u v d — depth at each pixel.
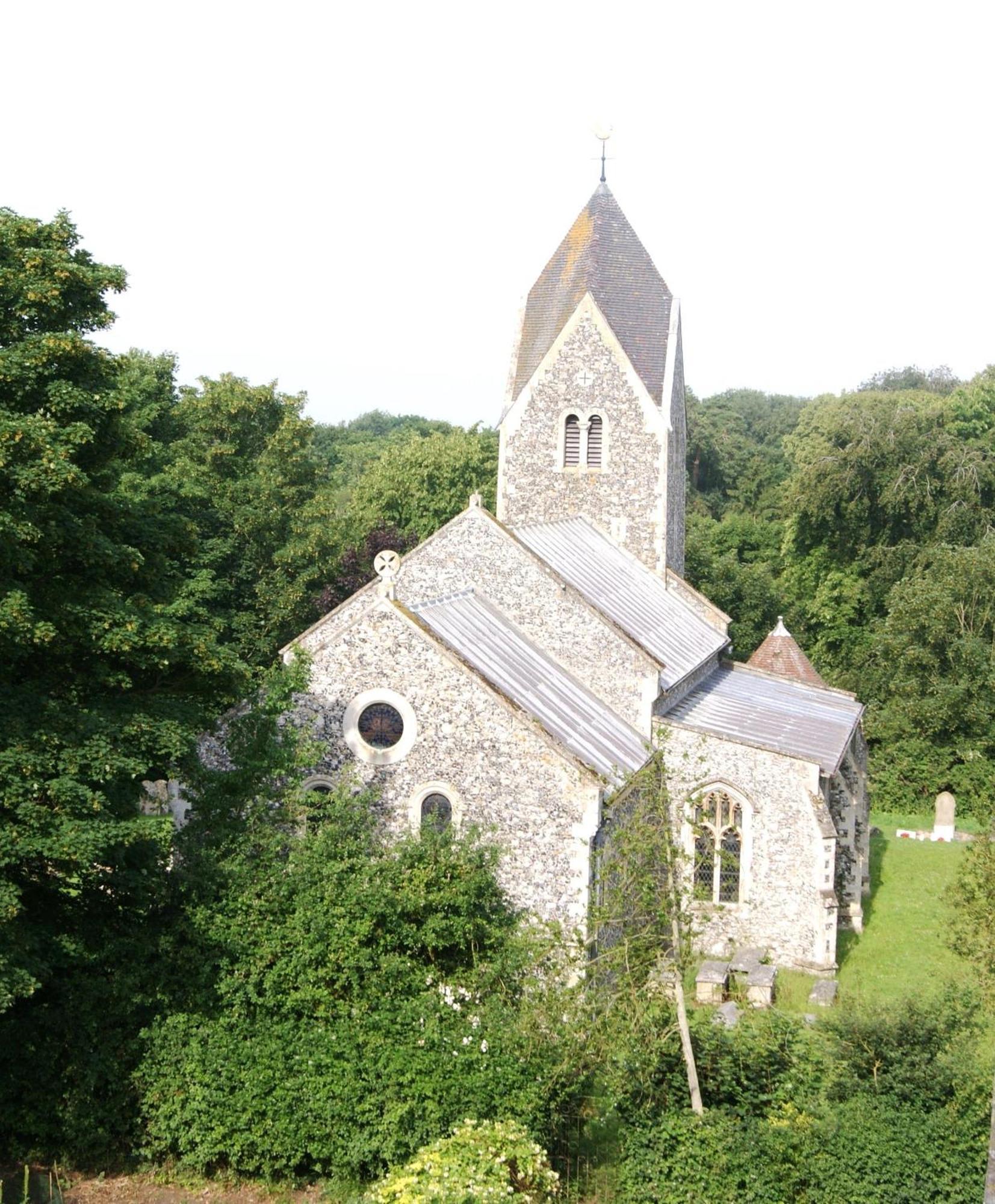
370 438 148.12
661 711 33.34
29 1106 19.77
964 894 23.98
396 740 25.64
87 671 21.25
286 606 46.50
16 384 19.97
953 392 83.69
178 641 21.61
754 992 27.03
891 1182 17.42
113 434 21.81
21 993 17.33
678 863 28.38
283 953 19.80
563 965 21.34
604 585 36.47
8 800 18.06
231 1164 19.38
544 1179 17.66
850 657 69.50
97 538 20.70
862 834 37.22
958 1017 19.19
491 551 32.03
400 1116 18.66
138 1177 19.50
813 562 72.81
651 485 41.50
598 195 43.12
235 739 22.70
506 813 24.83
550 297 42.72
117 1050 19.75
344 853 21.27
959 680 54.94
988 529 65.75
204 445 48.50
